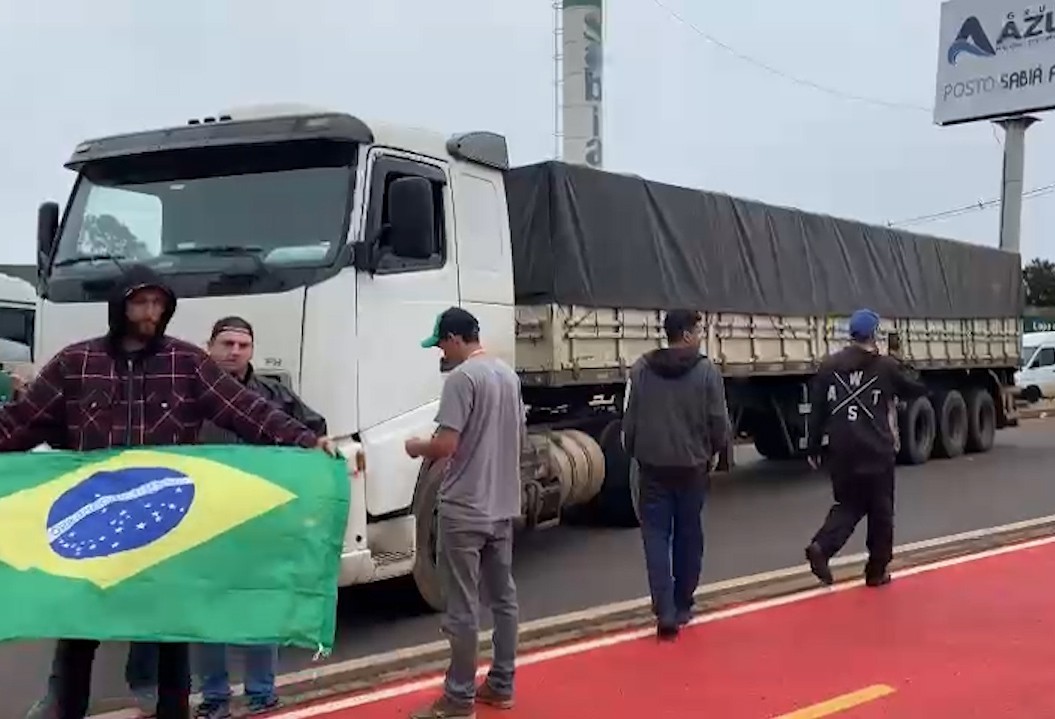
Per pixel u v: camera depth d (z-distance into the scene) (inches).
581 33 998.4
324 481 162.4
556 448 379.2
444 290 284.5
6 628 150.3
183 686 170.6
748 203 504.1
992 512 468.4
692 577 268.2
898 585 317.7
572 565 363.6
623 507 429.4
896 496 518.3
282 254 254.1
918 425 664.4
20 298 550.9
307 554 158.7
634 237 419.8
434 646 258.7
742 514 477.7
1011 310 786.2
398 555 265.1
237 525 157.5
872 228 615.2
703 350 462.6
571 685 229.0
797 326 541.6
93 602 152.5
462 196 296.2
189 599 154.2
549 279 374.0
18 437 163.5
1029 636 263.7
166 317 165.3
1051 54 1318.9
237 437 196.7
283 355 246.8
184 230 263.3
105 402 162.4
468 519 203.5
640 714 211.3
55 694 169.3
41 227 279.7
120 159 273.3
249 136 262.7
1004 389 789.2
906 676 233.9
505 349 312.8
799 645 257.6
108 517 157.8
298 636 155.7
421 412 270.8
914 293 653.3
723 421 264.2
